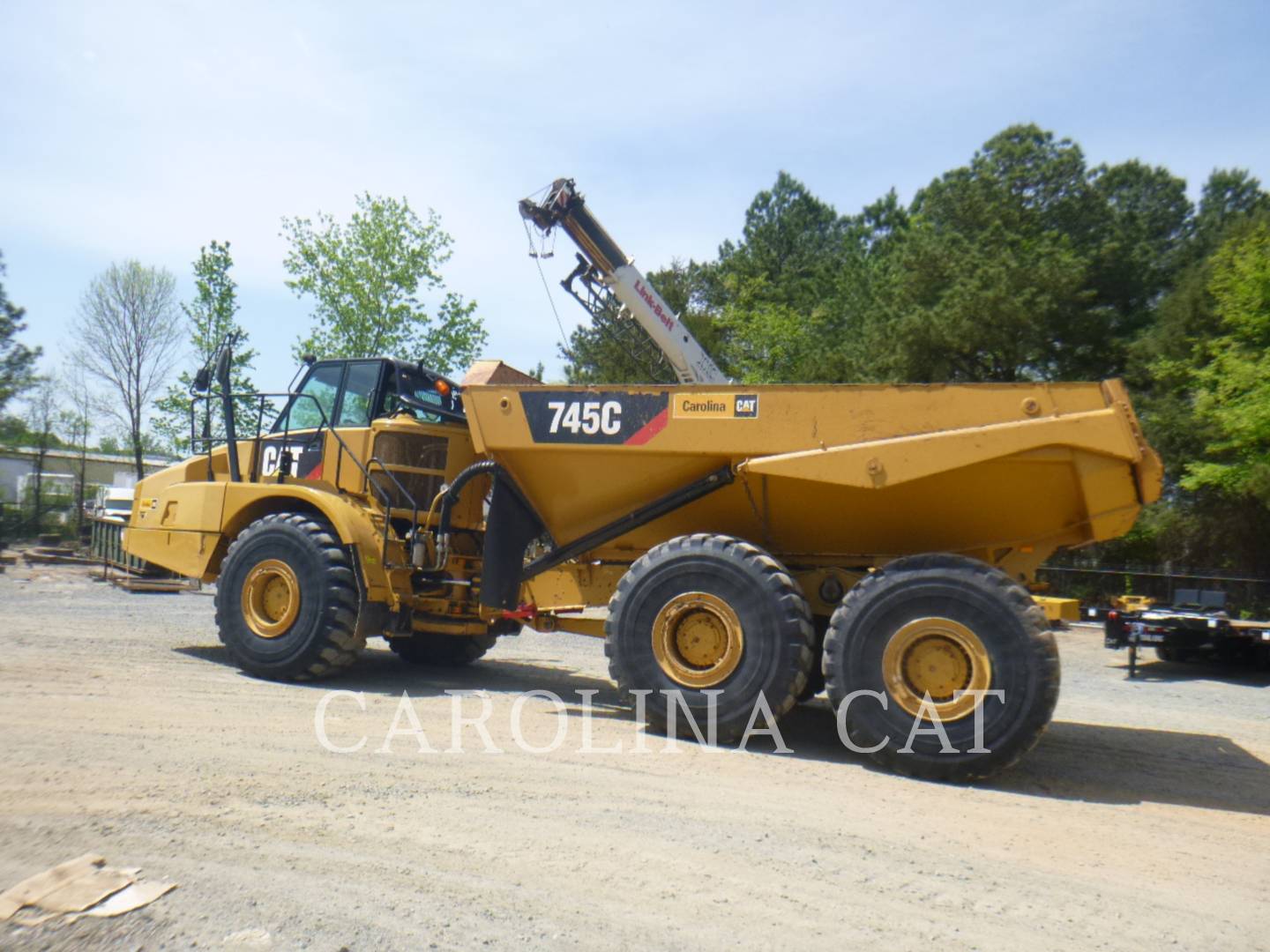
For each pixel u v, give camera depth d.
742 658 6.01
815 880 3.77
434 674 8.72
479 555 8.55
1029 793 5.42
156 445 31.94
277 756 5.06
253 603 7.65
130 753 4.89
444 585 8.12
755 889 3.62
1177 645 13.05
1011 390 5.86
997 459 5.80
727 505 6.67
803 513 6.48
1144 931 3.46
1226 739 7.70
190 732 5.46
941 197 28.27
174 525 8.48
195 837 3.76
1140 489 5.67
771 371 32.00
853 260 37.22
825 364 27.23
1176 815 5.12
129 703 6.14
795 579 6.59
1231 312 18.27
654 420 6.57
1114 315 24.84
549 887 3.51
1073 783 5.76
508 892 3.44
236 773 4.67
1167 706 9.71
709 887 3.62
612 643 6.35
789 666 5.91
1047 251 23.48
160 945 2.86
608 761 5.48
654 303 14.90
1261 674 13.12
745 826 4.40
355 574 7.49
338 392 8.38
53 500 32.28
